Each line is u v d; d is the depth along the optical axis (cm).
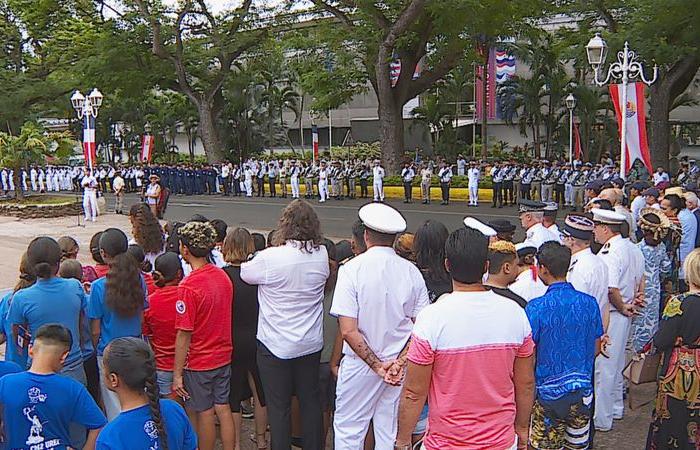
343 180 3133
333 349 501
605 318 547
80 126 4816
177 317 498
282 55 4438
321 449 507
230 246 543
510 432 339
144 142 4334
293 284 480
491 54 3881
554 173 2572
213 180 3547
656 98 2730
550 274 441
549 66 3828
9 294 506
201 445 516
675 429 455
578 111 3750
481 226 489
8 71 4034
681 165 2817
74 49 4009
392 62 3041
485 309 336
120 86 3884
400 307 440
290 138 5647
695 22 2345
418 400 339
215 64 4466
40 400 373
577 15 3641
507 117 3956
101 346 501
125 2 3719
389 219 444
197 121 5078
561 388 426
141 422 315
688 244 820
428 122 4353
